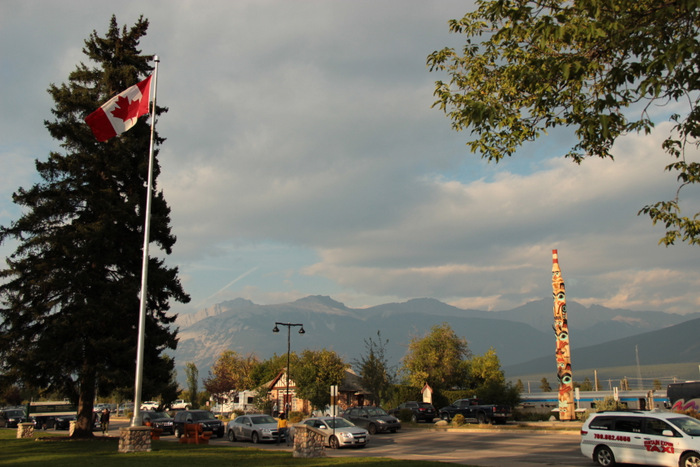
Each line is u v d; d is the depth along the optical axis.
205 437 30.73
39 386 29.20
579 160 13.41
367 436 28.94
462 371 66.12
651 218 12.47
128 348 28.73
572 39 11.02
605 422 18.19
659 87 8.97
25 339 28.36
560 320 38.88
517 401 51.22
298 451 21.20
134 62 33.97
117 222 30.44
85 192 30.17
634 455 17.02
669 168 12.34
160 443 29.27
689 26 9.63
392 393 49.62
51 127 30.36
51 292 29.00
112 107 22.78
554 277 39.75
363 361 49.59
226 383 77.88
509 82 12.56
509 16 11.16
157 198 33.38
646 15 9.95
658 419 16.89
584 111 11.98
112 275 30.97
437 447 27.48
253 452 23.67
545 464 19.23
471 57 13.89
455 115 13.53
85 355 28.53
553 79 11.01
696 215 12.13
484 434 34.78
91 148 30.83
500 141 12.86
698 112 10.39
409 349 66.75
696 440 15.75
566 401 37.91
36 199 29.77
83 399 30.16
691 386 38.66
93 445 26.16
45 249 29.58
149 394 29.39
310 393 53.00
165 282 31.72
